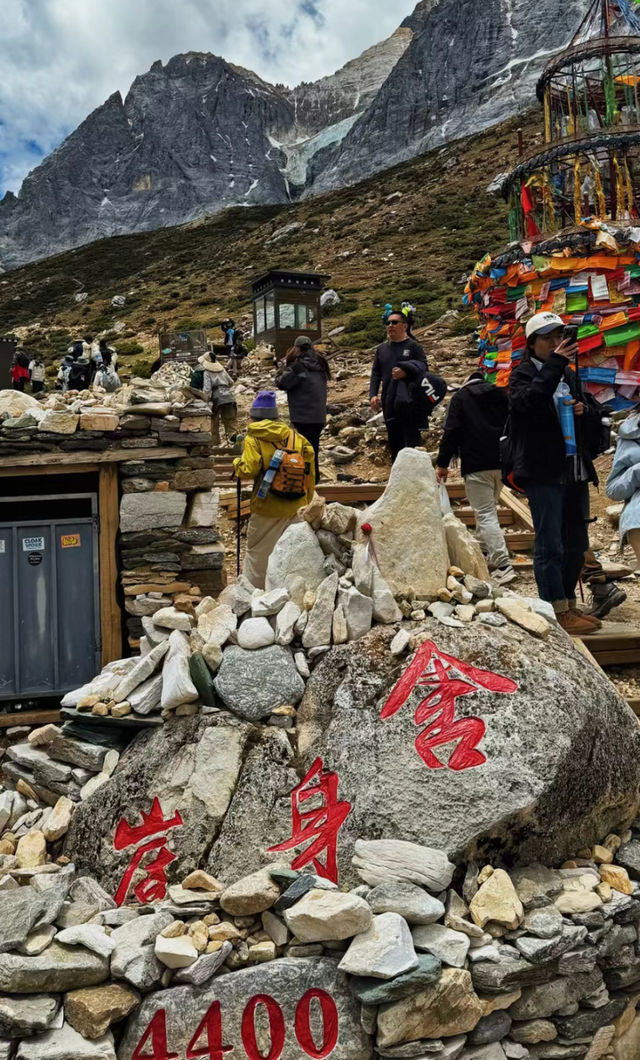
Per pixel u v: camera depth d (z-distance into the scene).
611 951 3.13
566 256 8.84
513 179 10.30
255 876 3.08
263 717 3.59
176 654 3.77
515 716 3.32
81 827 3.60
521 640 3.68
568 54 10.23
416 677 3.48
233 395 11.84
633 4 10.16
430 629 3.70
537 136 59.72
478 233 44.16
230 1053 2.80
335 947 2.92
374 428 11.24
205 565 5.90
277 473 5.45
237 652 3.74
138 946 2.91
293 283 22.41
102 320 44.28
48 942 2.94
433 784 3.20
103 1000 2.78
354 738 3.40
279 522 5.56
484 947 2.94
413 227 48.78
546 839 3.27
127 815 3.51
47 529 5.78
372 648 3.66
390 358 7.27
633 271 8.73
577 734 3.33
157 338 34.38
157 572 5.87
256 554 5.62
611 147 9.42
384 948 2.78
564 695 3.42
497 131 66.38
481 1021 2.92
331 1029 2.81
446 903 3.03
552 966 2.98
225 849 3.28
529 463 4.84
